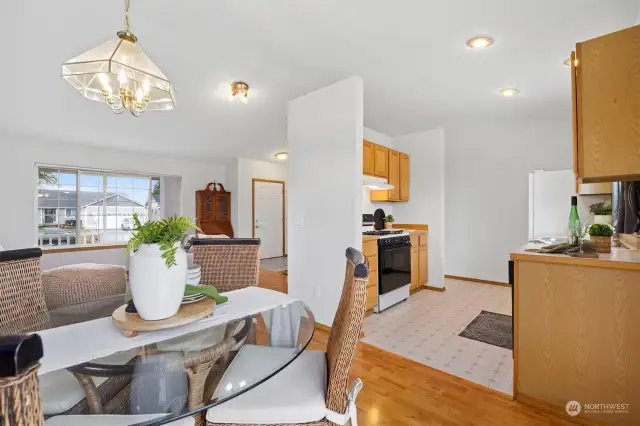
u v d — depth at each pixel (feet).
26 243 14.40
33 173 14.66
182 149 17.75
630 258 5.52
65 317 4.91
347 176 9.83
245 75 10.49
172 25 7.84
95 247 12.21
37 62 9.24
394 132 16.46
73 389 3.16
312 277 10.73
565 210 12.28
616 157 5.08
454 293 14.71
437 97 11.53
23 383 1.45
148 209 19.35
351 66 9.48
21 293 5.00
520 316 6.24
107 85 7.31
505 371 7.47
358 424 5.59
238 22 7.64
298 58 9.27
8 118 12.13
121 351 3.59
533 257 6.08
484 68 9.12
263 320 4.70
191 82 11.03
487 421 5.68
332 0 6.61
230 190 21.84
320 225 10.53
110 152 17.10
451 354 8.38
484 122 14.88
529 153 15.06
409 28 7.38
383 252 12.05
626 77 5.01
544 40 7.50
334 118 10.19
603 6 6.14
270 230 23.32
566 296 5.77
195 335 4.05
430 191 15.89
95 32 8.09
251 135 16.88
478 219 16.61
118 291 9.20
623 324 5.29
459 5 6.43
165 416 3.09
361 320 3.64
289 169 11.60
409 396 6.46
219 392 3.39
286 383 4.09
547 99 11.44
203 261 6.96
